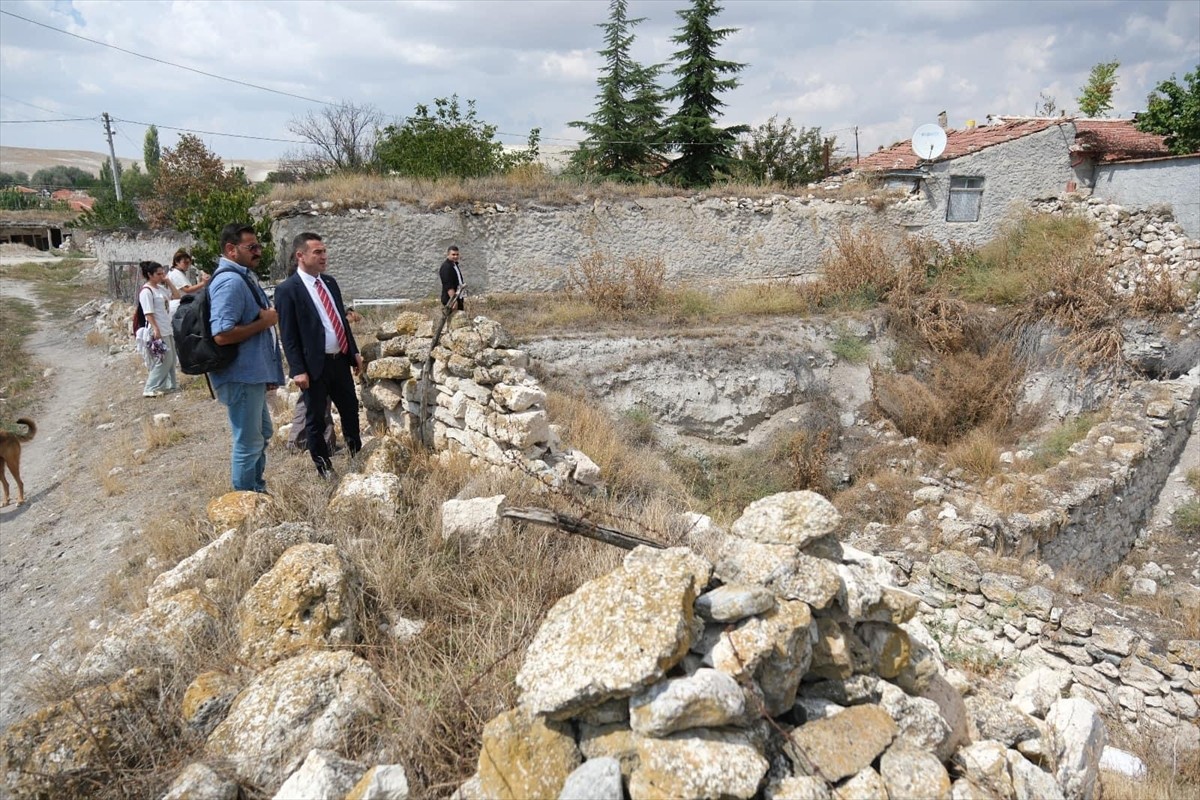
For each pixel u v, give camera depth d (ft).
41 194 217.15
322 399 17.69
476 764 8.47
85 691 9.98
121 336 51.42
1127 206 51.72
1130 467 33.01
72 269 100.01
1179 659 19.89
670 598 7.95
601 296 46.26
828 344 42.24
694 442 37.65
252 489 16.60
